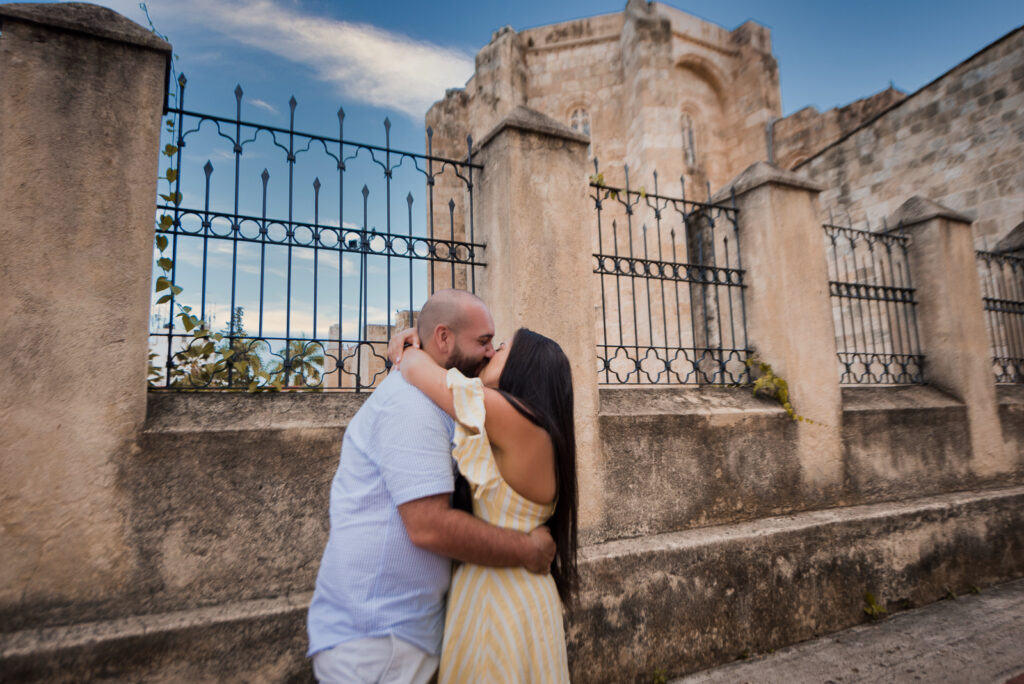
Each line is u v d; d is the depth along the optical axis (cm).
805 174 1027
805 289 390
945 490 423
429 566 134
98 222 217
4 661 177
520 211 299
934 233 474
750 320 395
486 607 135
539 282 298
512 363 151
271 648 210
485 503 139
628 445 307
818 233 406
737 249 405
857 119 1396
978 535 401
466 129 1580
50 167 211
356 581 130
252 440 231
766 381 371
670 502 314
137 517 210
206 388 249
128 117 226
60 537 199
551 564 149
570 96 1496
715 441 334
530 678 133
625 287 1219
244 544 225
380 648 126
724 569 301
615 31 1484
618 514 298
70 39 221
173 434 219
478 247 324
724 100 1664
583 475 290
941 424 432
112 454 209
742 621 303
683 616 287
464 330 153
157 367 250
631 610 274
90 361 210
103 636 189
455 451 131
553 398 146
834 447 379
